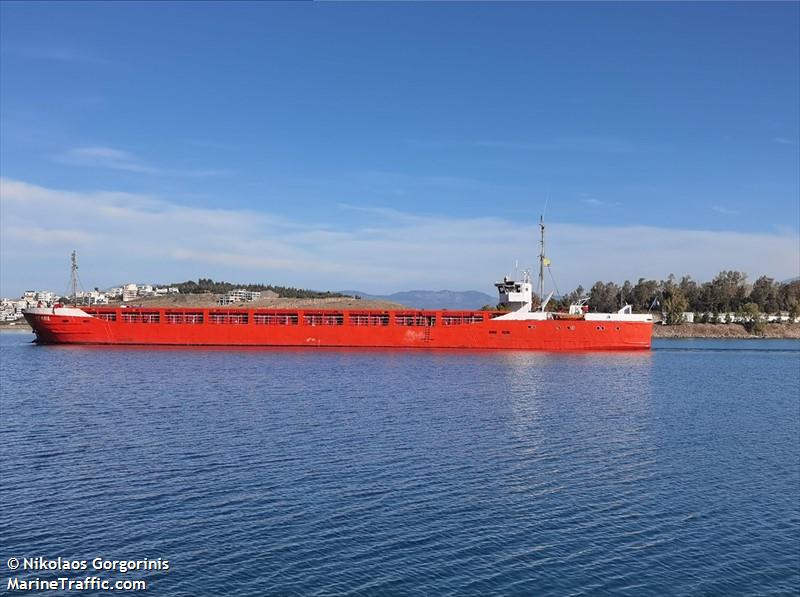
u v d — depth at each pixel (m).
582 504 33.25
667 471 39.44
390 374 85.50
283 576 24.97
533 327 124.62
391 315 127.38
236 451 42.00
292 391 68.56
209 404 59.97
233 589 24.02
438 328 124.00
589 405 63.25
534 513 31.86
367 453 41.97
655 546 28.31
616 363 108.44
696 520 31.34
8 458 40.09
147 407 58.25
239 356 109.38
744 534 29.75
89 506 31.80
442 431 49.06
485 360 107.31
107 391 68.19
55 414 54.81
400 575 25.16
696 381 87.81
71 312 124.06
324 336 124.62
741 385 84.44
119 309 129.00
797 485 36.88
